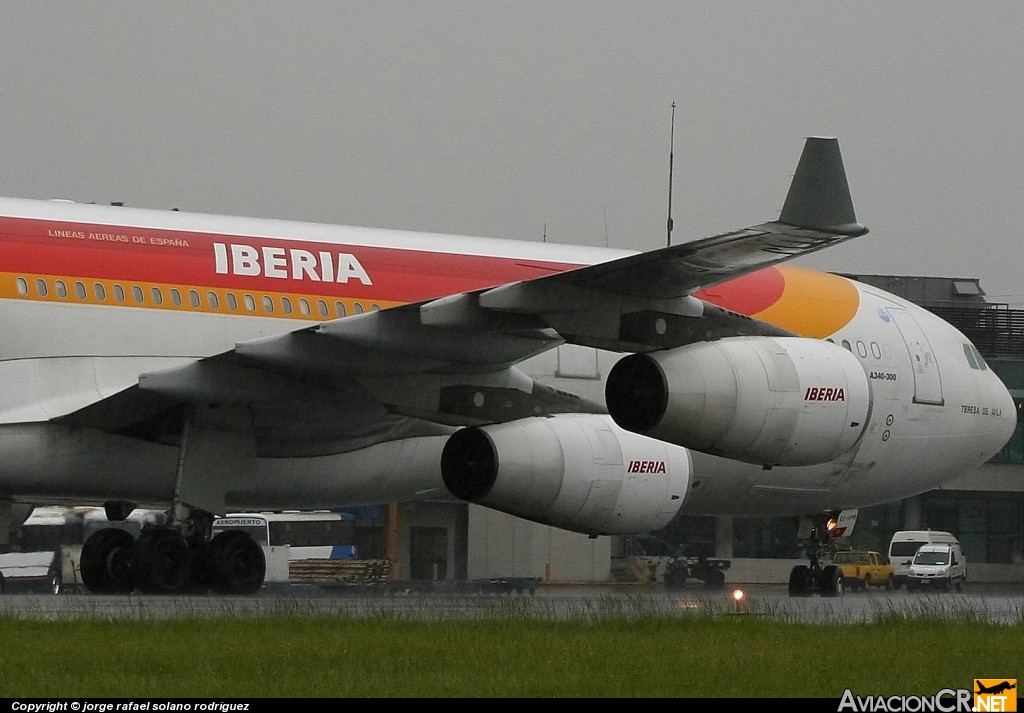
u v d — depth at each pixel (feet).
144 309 221.25
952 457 295.89
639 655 138.10
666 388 204.33
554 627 162.81
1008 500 625.41
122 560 246.06
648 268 199.31
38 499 234.17
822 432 217.15
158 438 223.71
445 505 490.49
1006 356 633.20
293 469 237.66
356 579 447.42
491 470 215.72
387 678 120.78
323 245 236.84
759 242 194.49
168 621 156.66
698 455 263.29
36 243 216.33
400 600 216.33
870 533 622.13
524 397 224.33
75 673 120.98
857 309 280.31
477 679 120.37
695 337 211.41
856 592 484.74
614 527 225.97
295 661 129.70
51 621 155.02
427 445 248.52
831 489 281.95
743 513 282.97
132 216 226.38
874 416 278.05
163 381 204.95
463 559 488.44
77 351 216.33
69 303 216.54
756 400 209.97
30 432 213.05
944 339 295.89
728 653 141.38
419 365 212.02
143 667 124.57
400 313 202.69
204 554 225.97
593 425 224.12
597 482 221.46
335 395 219.00
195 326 223.71
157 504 243.60
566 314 201.77
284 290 230.68
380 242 242.17
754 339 215.51
